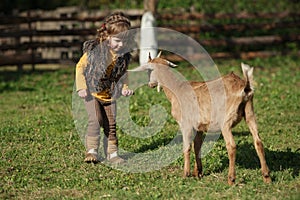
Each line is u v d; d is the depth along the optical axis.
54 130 12.78
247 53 26.61
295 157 10.26
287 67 24.48
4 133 12.55
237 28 27.23
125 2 33.44
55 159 10.44
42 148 11.23
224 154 10.45
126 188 8.74
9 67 26.66
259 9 32.94
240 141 11.51
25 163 10.23
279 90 18.12
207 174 9.40
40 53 27.70
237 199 8.07
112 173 9.60
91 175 9.46
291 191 8.34
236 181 8.84
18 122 13.92
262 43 27.31
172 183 8.90
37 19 25.61
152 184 8.91
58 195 8.55
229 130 8.42
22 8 34.22
